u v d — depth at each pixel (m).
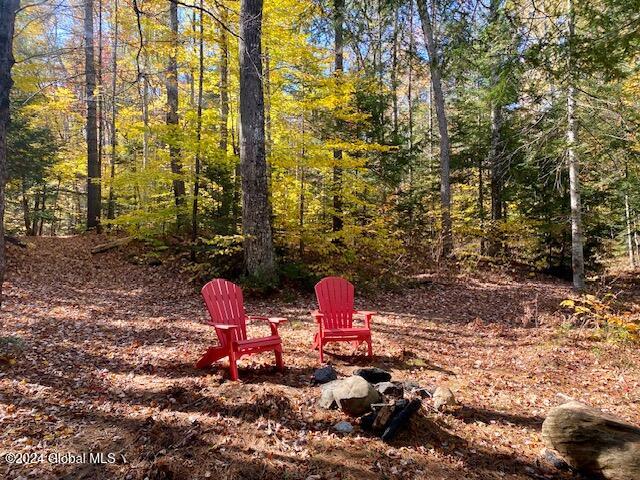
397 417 3.13
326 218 10.98
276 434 3.08
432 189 15.32
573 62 4.61
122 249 10.80
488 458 2.99
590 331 6.12
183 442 2.91
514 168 11.33
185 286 8.48
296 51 8.70
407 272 10.90
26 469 2.59
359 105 10.65
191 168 10.20
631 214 12.32
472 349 5.71
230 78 11.05
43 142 14.80
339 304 5.21
